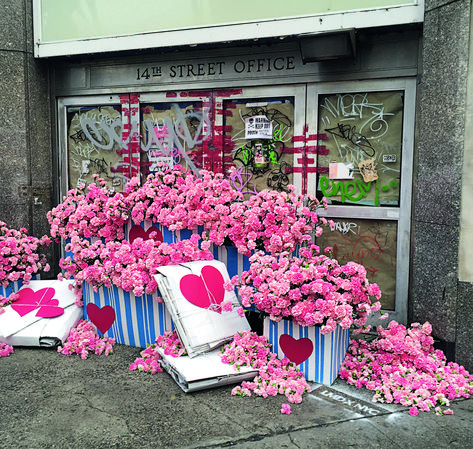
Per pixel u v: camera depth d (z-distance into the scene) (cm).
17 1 512
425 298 377
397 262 427
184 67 491
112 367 366
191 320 349
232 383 335
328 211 448
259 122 471
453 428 283
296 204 399
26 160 528
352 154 440
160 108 510
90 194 436
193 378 314
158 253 387
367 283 339
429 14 367
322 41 404
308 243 405
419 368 344
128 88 517
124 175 530
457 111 346
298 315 320
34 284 442
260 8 443
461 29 342
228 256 417
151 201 430
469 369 352
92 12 507
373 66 423
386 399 314
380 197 433
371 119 432
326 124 447
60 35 521
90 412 299
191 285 364
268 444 265
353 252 444
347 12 409
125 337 406
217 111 484
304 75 446
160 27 483
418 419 293
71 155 555
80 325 416
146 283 380
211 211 402
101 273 395
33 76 532
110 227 434
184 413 297
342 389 329
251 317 411
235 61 470
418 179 383
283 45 451
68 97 548
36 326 404
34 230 541
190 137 501
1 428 281
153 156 518
